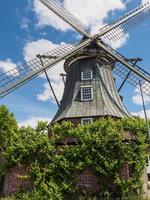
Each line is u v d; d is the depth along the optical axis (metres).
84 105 26.72
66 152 21.19
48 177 20.75
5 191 22.98
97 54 28.94
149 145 21.39
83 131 21.62
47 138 21.62
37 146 21.33
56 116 27.98
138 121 22.27
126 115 27.06
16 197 20.61
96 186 20.67
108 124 21.61
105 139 21.08
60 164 20.83
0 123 32.44
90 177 20.92
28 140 21.62
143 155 21.14
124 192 20.05
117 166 20.62
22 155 21.25
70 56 28.12
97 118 25.36
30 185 21.05
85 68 29.00
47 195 20.05
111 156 20.77
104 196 20.14
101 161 20.66
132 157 20.91
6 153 21.56
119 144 20.98
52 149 21.39
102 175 20.70
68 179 20.67
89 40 28.38
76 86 28.34
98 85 27.92
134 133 21.86
